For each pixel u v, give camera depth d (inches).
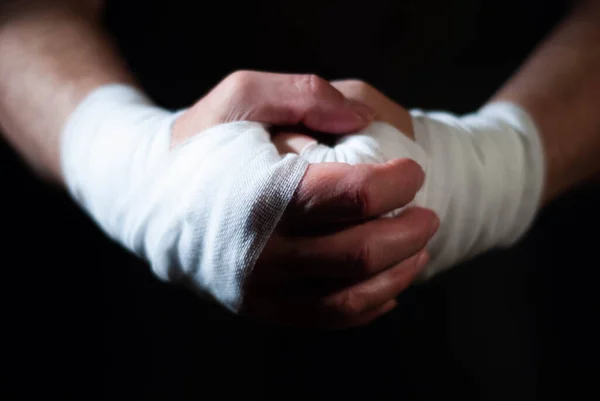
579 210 23.0
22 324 24.0
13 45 20.5
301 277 14.9
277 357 22.0
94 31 21.0
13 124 20.0
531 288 22.4
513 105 18.1
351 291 14.9
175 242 14.9
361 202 13.7
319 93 15.0
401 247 14.6
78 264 24.6
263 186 13.8
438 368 21.4
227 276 14.6
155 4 22.0
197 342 22.4
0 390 23.2
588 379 22.6
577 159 18.2
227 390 22.0
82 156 16.7
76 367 23.4
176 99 22.4
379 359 21.6
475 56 22.5
